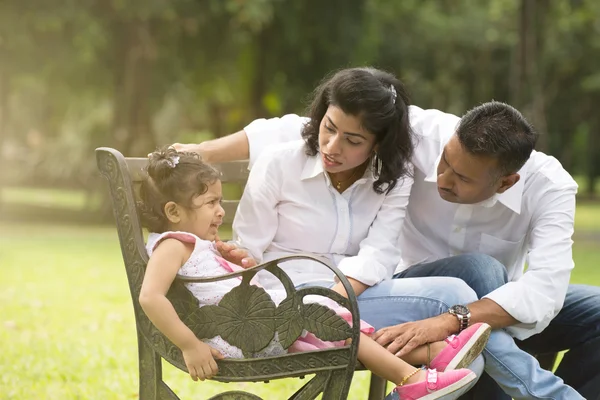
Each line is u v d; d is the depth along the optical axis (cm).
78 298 916
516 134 392
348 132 386
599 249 1661
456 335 366
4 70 2328
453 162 400
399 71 3016
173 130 3609
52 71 2355
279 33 2267
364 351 358
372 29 2377
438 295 384
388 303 388
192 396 562
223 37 2275
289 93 2456
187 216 378
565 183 433
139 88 2241
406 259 482
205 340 355
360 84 384
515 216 444
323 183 417
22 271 1126
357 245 425
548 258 412
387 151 403
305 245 420
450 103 4003
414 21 3058
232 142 461
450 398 352
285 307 341
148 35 2208
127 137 2244
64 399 530
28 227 2042
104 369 607
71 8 2062
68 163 4312
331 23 2191
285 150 421
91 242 1605
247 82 2469
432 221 464
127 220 362
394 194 425
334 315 334
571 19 3409
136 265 362
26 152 4522
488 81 3812
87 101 3209
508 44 3588
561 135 4256
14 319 787
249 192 419
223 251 393
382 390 486
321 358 336
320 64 2288
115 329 751
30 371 590
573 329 445
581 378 445
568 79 4050
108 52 2261
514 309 387
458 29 3416
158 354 364
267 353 348
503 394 437
